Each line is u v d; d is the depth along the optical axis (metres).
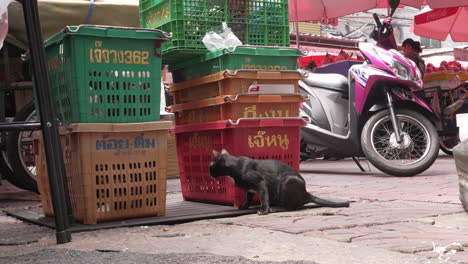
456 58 13.83
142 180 3.41
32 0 2.69
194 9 4.13
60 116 3.46
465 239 2.49
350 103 6.59
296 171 3.71
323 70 7.30
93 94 3.25
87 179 3.25
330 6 10.37
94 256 2.34
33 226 3.49
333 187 5.25
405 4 9.64
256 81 3.92
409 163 6.08
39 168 3.79
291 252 2.32
